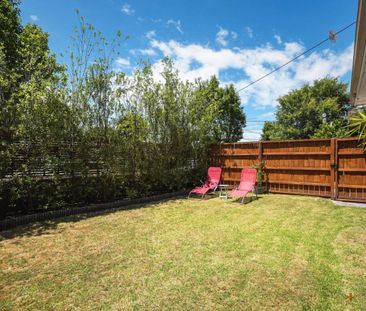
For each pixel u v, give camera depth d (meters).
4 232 4.97
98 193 7.14
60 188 6.32
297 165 8.59
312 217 5.84
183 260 3.66
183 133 9.09
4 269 3.44
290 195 8.65
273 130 29.61
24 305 2.67
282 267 3.40
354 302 2.66
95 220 5.79
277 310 2.54
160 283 3.06
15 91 5.62
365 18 4.73
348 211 6.36
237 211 6.54
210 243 4.29
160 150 8.52
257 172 9.16
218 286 2.98
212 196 8.82
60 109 6.10
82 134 6.58
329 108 25.83
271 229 4.98
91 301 2.73
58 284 3.06
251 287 2.94
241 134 24.47
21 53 6.02
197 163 10.14
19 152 5.64
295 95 27.59
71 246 4.23
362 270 3.30
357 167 7.42
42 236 4.73
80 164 6.62
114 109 7.11
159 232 4.92
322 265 3.45
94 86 6.71
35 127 5.75
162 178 8.60
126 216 6.14
